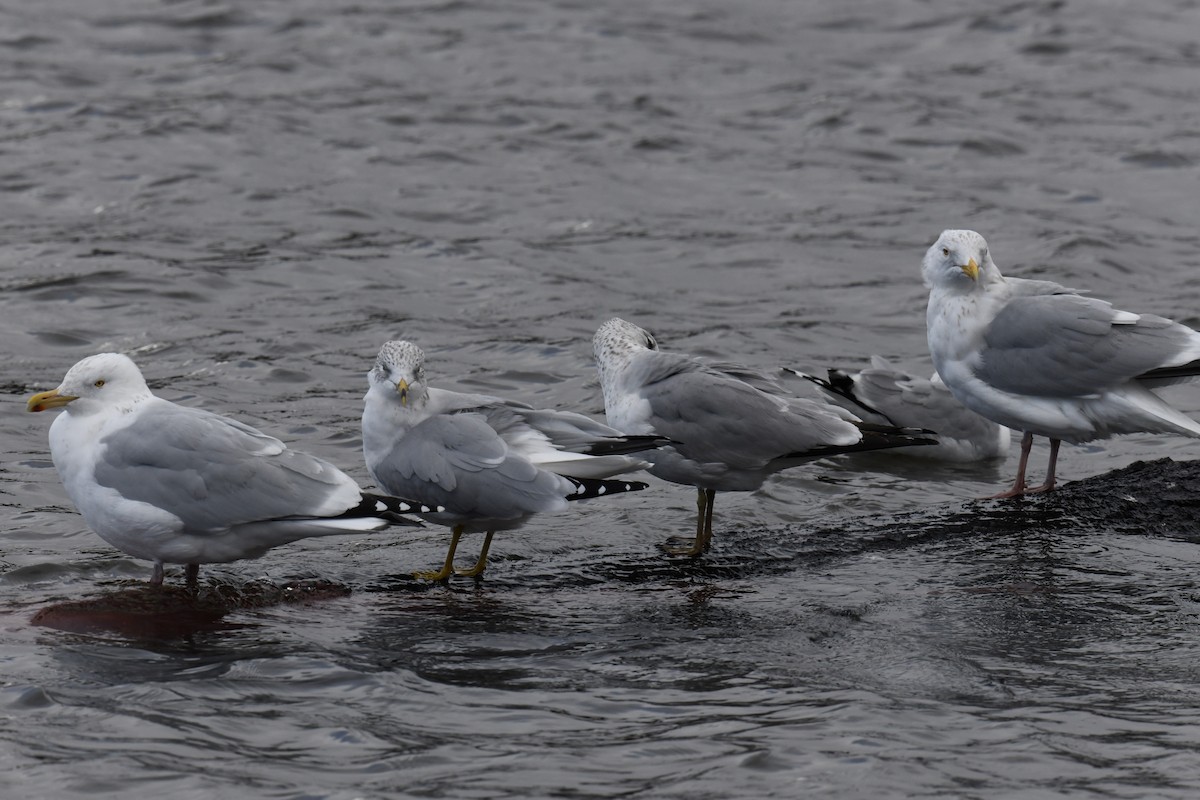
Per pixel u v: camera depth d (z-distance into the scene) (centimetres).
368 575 1233
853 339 2016
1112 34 3791
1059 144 2997
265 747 871
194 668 995
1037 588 1159
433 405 1252
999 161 2905
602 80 3381
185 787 820
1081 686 956
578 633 1077
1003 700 934
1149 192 2728
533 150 2897
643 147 2931
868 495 1471
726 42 3716
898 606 1124
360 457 1523
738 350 1942
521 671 992
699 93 3312
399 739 881
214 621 1103
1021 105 3250
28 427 1577
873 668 992
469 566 1258
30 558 1238
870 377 1647
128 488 1127
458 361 1873
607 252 2375
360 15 3819
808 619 1098
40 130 2859
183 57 3450
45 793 814
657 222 2533
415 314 2052
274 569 1241
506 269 2269
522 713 919
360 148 2866
